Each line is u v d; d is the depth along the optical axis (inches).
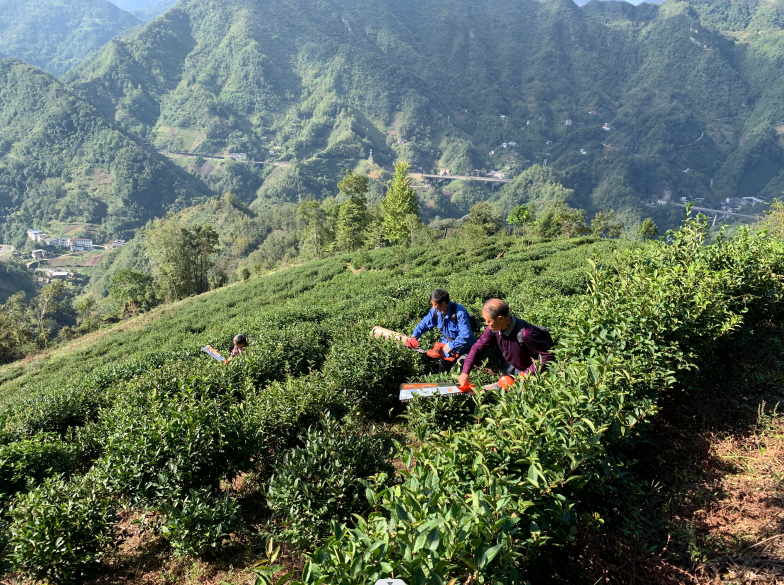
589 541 121.0
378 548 82.3
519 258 1061.8
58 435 295.9
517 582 90.2
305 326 426.0
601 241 1259.2
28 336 1958.7
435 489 97.6
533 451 111.0
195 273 2166.6
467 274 879.7
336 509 161.9
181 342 898.7
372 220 2324.1
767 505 131.0
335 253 2313.0
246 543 179.2
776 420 175.0
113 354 992.2
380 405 274.1
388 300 543.5
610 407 134.5
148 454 185.2
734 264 243.9
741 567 112.0
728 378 214.1
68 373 943.0
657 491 145.7
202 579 165.3
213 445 191.9
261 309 1080.2
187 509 169.0
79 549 173.8
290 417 229.5
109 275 4576.8
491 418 122.9
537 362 160.2
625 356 171.0
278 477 173.9
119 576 175.0
